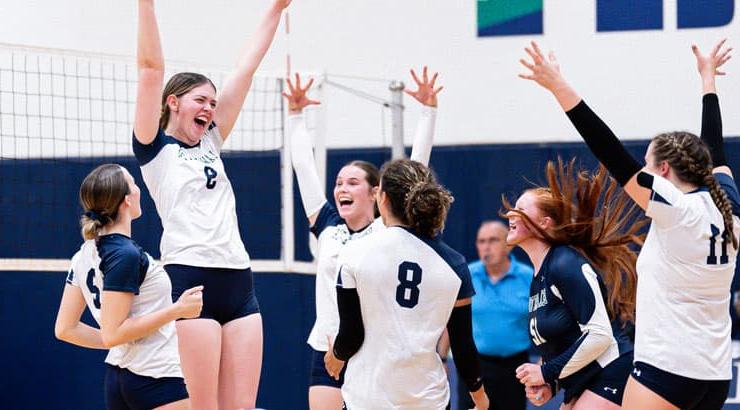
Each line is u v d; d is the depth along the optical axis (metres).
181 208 7.37
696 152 6.59
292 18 13.98
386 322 6.25
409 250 6.30
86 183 6.92
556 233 7.17
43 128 14.45
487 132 13.23
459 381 11.35
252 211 13.88
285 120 13.28
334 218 8.84
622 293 7.34
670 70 12.75
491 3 13.29
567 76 13.05
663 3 12.76
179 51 14.30
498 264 10.84
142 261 6.85
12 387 13.44
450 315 6.48
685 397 6.39
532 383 6.79
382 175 6.54
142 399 6.88
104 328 6.67
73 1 14.65
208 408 7.38
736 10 12.53
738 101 12.42
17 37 14.63
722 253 6.38
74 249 14.07
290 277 13.20
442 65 13.44
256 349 7.67
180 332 7.35
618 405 6.79
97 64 14.45
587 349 6.68
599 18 12.95
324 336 8.43
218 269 7.45
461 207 13.05
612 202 11.68
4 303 13.53
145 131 7.22
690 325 6.39
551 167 7.26
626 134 12.85
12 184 14.24
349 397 6.35
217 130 7.81
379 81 13.20
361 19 13.76
